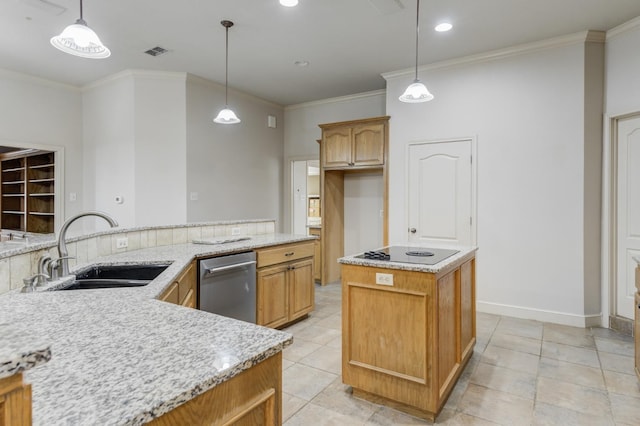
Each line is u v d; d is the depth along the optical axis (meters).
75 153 5.18
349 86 5.20
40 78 4.82
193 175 4.81
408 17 3.26
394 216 4.52
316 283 5.54
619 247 3.50
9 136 4.60
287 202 6.26
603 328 3.53
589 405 2.20
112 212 4.87
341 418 2.10
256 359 0.88
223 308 2.89
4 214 6.23
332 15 3.24
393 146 4.54
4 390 0.49
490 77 3.96
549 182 3.69
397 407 2.18
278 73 4.68
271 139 6.05
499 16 3.21
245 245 3.17
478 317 3.85
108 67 4.48
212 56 4.15
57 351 0.89
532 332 3.41
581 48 3.53
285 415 2.12
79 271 2.05
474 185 4.05
